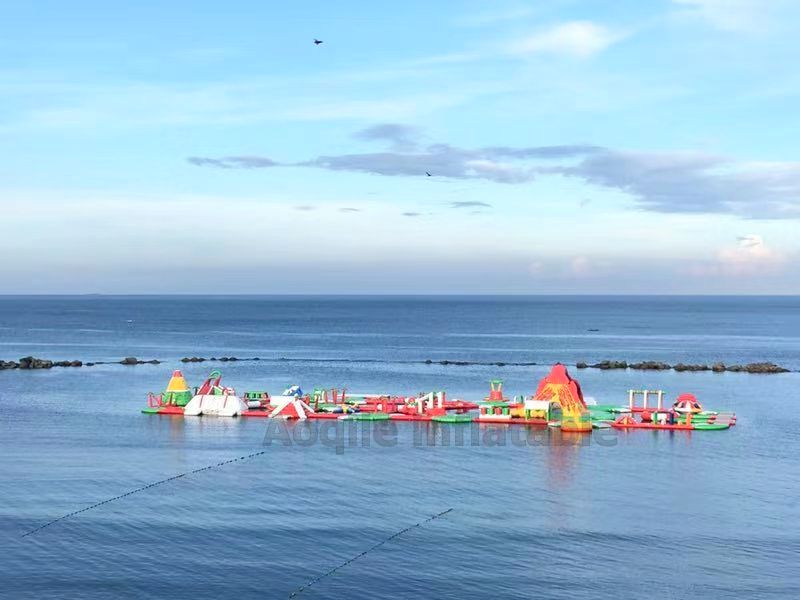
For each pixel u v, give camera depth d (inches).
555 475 2851.9
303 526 2297.0
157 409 4170.8
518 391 5280.5
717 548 2146.9
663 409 4311.0
